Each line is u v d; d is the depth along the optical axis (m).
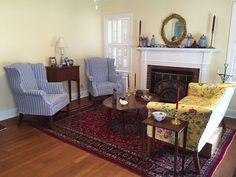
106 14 5.50
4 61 3.84
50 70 4.36
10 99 4.01
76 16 5.02
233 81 4.00
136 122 3.73
